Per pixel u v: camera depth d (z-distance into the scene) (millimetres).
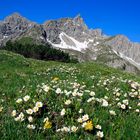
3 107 8992
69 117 7902
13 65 33875
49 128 7184
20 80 15938
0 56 35750
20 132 6949
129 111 8836
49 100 8680
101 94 10445
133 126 7543
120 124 7637
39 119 7699
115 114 8094
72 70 25625
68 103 8242
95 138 6844
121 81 13562
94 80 14664
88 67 35500
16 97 10562
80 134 7020
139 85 12805
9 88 12984
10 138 6762
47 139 6820
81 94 9070
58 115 7934
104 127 7379
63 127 7238
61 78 16609
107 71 33062
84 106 8453
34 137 6816
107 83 13414
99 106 8570
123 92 11148
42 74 19781
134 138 6910
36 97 9133
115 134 7102
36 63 38938
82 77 17031
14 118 7762
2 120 7895
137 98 10445
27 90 10891
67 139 6723
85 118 7492
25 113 7984
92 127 7047
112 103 9219
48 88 9250
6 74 20984
